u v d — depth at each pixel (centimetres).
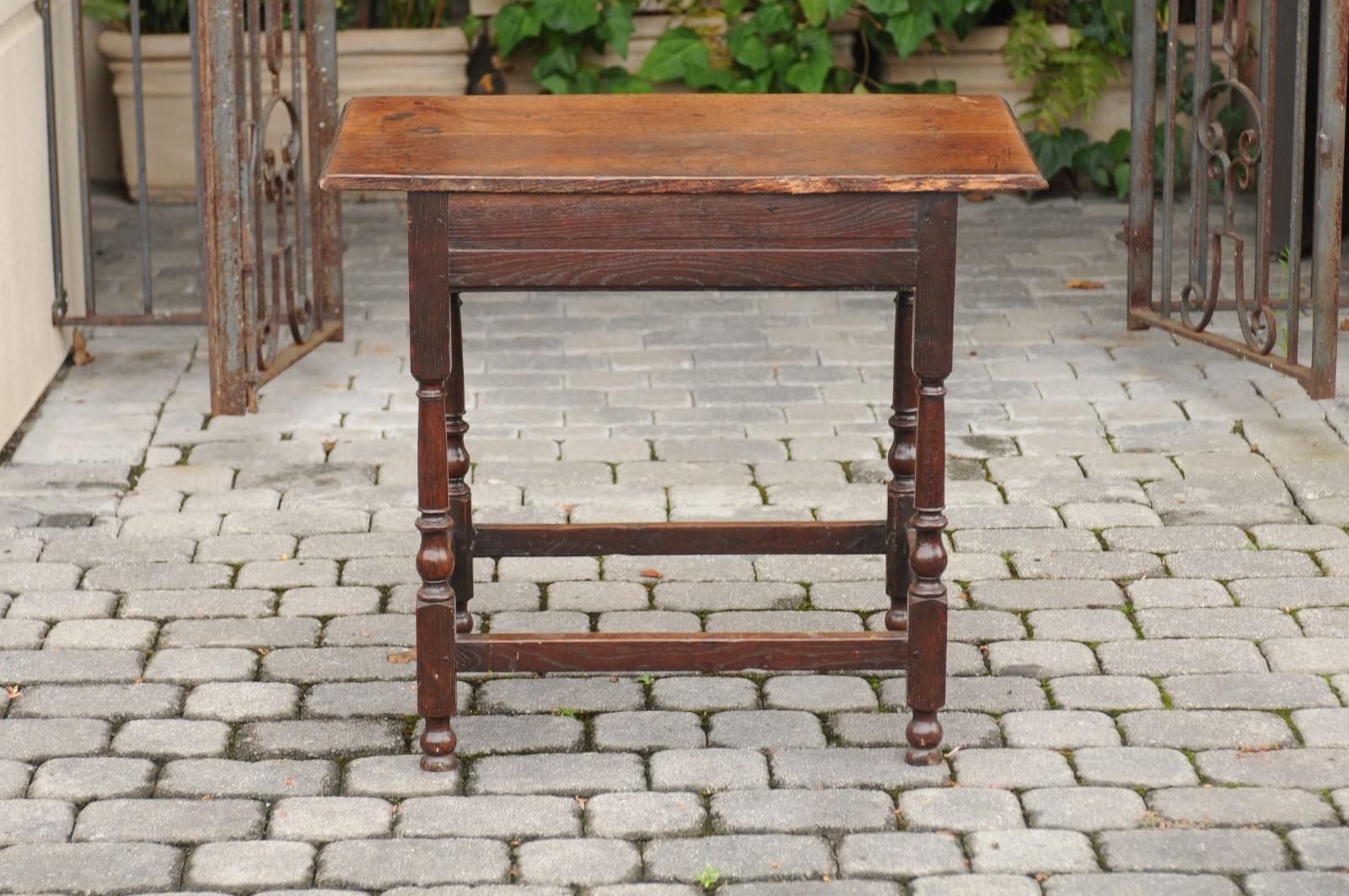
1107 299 572
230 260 450
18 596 368
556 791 298
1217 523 401
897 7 686
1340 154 434
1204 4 500
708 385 496
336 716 323
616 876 273
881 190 273
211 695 329
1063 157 715
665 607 367
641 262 280
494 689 334
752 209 278
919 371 288
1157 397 480
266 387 493
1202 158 506
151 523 404
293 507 414
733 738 315
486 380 500
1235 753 308
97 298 574
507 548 348
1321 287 444
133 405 479
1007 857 277
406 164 281
